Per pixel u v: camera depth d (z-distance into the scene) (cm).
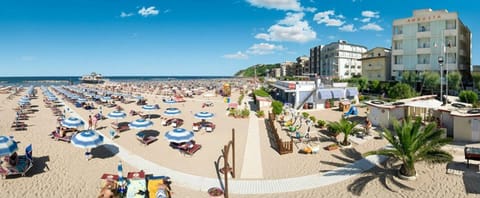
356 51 9081
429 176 1437
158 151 2042
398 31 5312
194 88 9475
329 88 4134
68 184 1467
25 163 1641
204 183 1470
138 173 1446
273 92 6050
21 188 1418
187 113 4000
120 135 2555
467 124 1938
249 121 3228
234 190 1388
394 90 4169
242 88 8825
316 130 2609
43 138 2425
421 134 1429
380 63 6044
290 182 1471
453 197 1237
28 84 13450
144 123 2317
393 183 1402
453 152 1733
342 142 2133
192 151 1967
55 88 8900
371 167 1622
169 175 1580
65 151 2033
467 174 1411
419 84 4822
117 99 5728
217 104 5078
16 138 2423
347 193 1337
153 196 1287
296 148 2066
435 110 2512
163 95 7025
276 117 3303
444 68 4769
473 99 3347
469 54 6156
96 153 1989
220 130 2769
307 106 3981
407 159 1394
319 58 10225
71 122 2405
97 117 3316
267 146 2138
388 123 2512
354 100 4269
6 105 4800
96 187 1434
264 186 1430
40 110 4178
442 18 4784
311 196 1322
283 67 15350
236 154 1955
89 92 6981
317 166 1683
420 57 5056
